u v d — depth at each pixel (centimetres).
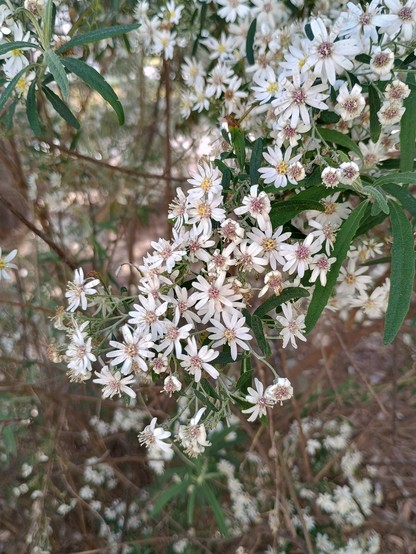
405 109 18
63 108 22
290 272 17
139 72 33
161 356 17
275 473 32
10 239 35
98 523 36
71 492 35
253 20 23
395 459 36
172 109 33
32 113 20
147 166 35
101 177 35
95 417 36
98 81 18
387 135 20
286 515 31
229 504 36
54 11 25
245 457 34
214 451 32
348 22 18
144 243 41
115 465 35
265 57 23
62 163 32
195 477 30
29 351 36
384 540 35
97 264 36
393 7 18
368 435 37
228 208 18
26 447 35
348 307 27
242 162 18
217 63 26
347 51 17
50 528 33
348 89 18
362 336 33
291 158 17
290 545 34
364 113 20
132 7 27
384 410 32
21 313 35
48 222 35
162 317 17
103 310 19
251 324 17
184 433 18
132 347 17
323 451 36
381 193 16
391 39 18
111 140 36
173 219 18
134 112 36
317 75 17
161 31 26
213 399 19
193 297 17
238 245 17
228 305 16
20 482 36
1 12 21
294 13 24
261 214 16
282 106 17
